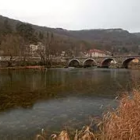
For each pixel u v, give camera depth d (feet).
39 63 401.90
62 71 290.76
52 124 62.85
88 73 252.42
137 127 22.50
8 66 362.74
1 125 62.85
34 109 81.61
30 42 536.01
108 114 31.96
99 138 24.97
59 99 100.68
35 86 142.10
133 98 29.17
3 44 386.52
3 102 93.81
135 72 262.47
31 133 56.24
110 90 124.67
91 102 93.15
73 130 54.49
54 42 460.55
